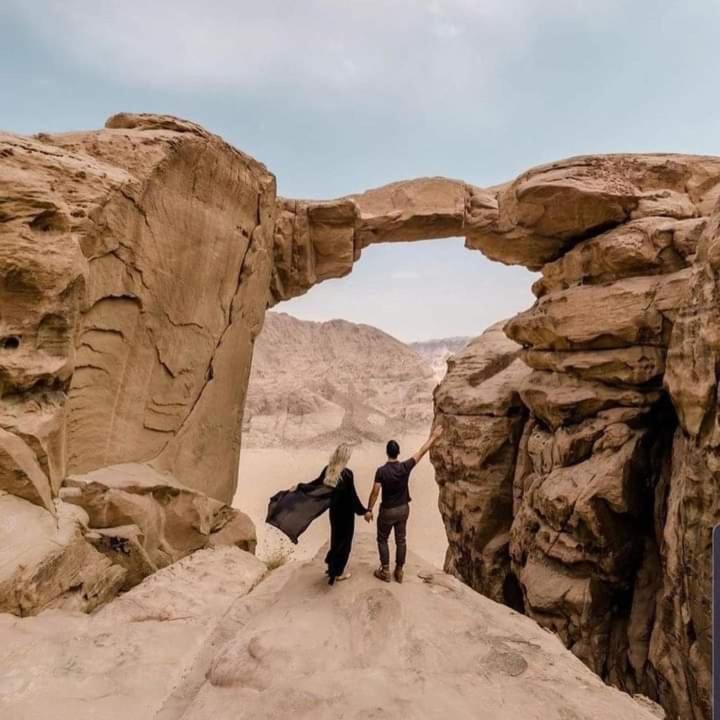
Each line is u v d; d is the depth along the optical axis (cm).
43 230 766
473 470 2027
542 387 1661
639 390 1392
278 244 1884
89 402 888
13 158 769
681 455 1155
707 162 1572
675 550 1077
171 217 1034
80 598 707
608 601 1370
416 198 2141
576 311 1486
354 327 9706
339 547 599
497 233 1816
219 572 846
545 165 1620
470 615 562
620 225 1538
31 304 748
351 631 509
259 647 483
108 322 914
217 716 402
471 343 2709
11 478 702
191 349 1148
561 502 1380
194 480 1198
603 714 405
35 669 510
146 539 891
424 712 395
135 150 955
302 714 394
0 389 727
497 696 423
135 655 552
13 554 634
